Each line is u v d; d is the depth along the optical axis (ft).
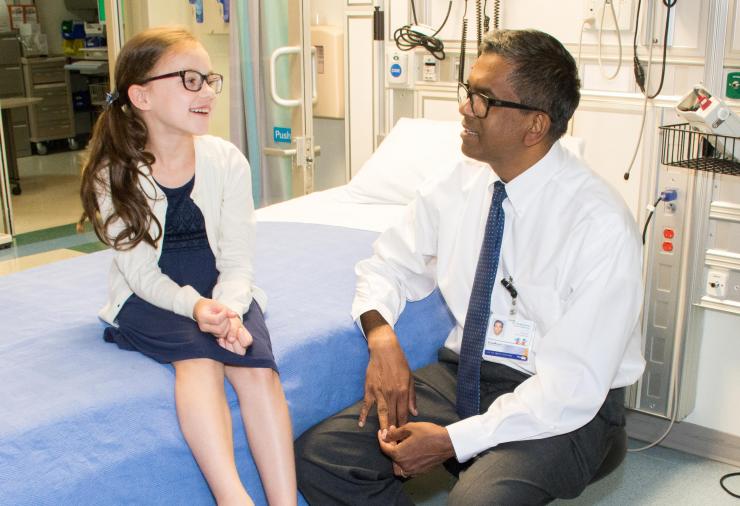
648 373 9.71
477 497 5.57
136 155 6.37
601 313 5.96
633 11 9.29
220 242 6.92
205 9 13.35
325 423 6.50
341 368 7.03
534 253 6.47
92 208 6.53
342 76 13.57
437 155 10.78
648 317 9.60
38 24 27.22
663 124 9.26
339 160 14.35
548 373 5.94
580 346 5.91
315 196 11.68
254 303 6.89
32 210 20.35
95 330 6.86
